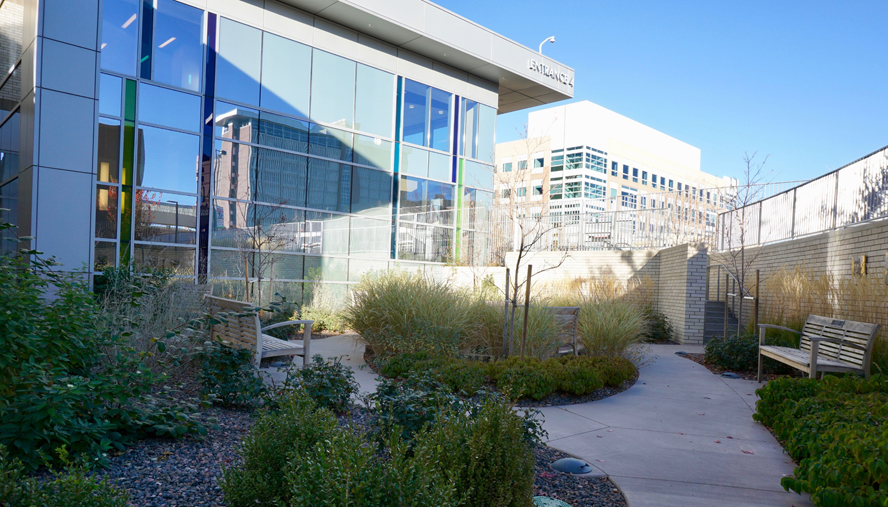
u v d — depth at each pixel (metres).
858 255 9.45
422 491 2.09
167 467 3.55
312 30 15.72
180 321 6.59
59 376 3.92
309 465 2.08
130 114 12.47
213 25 13.82
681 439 5.13
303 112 15.54
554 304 10.88
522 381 6.41
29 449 3.24
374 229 17.17
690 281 13.32
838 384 5.82
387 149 17.58
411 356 7.54
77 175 10.72
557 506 3.34
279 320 10.65
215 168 13.73
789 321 9.94
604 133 71.31
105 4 12.22
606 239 19.19
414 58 18.31
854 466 3.25
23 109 11.15
